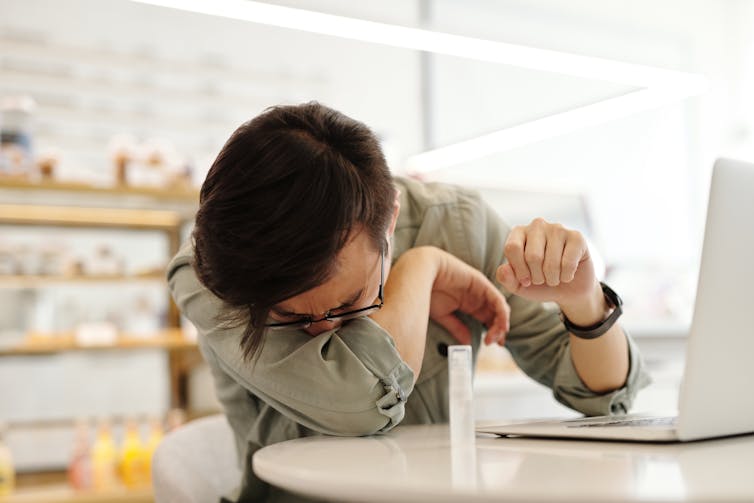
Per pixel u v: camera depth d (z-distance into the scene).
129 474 2.75
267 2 1.89
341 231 0.77
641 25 4.30
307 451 0.79
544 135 3.22
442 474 0.60
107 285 2.98
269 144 0.79
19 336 2.84
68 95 3.13
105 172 3.14
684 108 4.34
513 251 0.95
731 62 4.51
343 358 0.92
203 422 1.29
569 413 3.04
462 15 3.92
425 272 1.09
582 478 0.56
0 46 3.04
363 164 0.83
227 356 0.98
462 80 3.94
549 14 4.09
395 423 0.96
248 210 0.77
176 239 3.08
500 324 1.17
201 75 3.38
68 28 3.21
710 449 0.74
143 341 2.85
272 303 0.78
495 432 0.92
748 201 0.74
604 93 4.17
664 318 3.92
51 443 2.83
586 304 1.07
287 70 3.61
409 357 1.00
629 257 4.10
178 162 2.98
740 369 0.77
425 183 1.35
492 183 3.77
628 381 1.15
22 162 2.76
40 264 2.88
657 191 4.22
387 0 3.79
